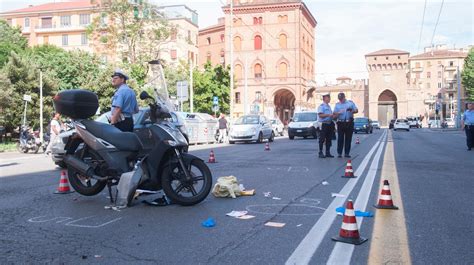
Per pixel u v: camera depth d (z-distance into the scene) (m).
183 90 28.55
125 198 6.61
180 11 78.06
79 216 6.16
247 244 4.77
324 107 14.61
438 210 6.46
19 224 5.71
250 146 22.30
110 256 4.40
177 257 4.36
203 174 6.89
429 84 121.44
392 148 19.80
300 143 24.42
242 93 70.12
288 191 8.00
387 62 98.94
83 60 39.88
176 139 6.70
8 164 14.98
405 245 4.75
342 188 8.32
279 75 68.94
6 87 30.44
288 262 4.20
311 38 79.31
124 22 40.97
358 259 4.29
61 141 12.20
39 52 52.84
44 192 8.25
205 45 79.81
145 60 39.91
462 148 19.77
